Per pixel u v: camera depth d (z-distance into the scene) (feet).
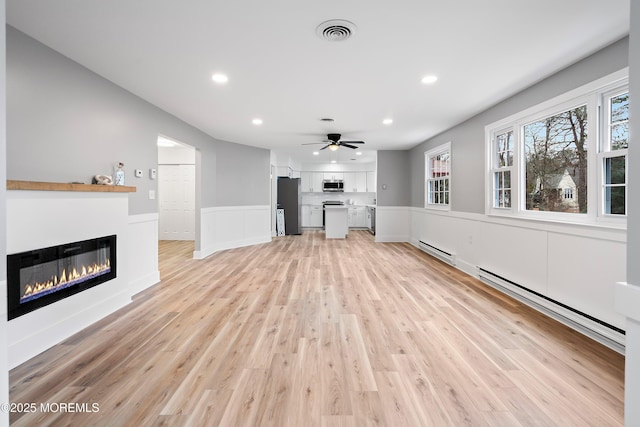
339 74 9.83
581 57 8.45
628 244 3.10
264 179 24.23
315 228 36.35
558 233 9.04
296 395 5.67
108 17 6.82
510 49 8.11
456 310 9.87
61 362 6.77
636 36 2.97
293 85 10.77
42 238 7.30
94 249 9.00
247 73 9.78
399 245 23.43
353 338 7.93
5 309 3.24
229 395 5.67
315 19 6.87
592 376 6.27
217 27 7.21
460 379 6.17
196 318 9.22
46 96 8.11
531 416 5.14
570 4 6.24
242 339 7.86
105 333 8.20
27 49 7.59
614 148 7.87
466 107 13.10
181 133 15.51
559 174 9.72
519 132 11.32
